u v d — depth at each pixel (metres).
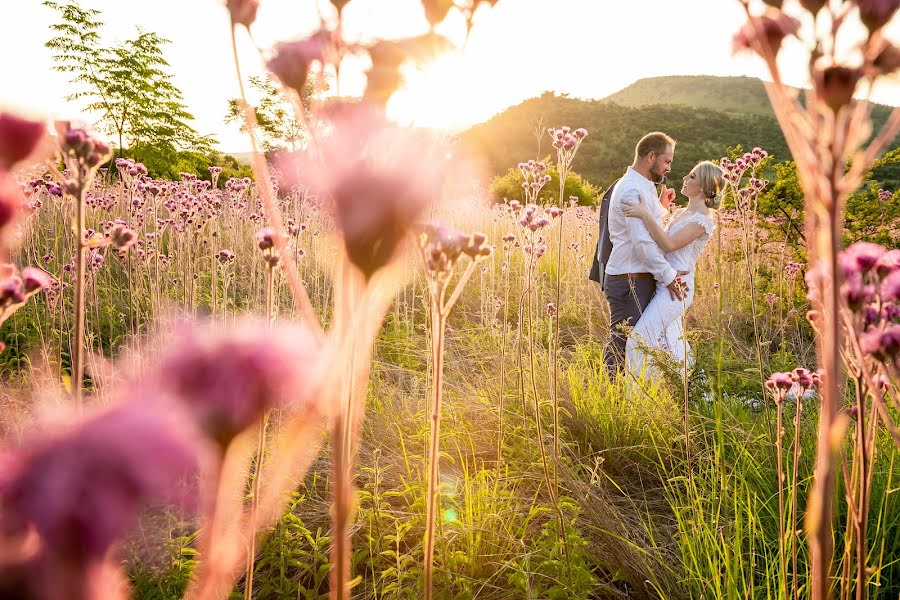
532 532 2.76
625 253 5.06
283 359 0.34
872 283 1.13
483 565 2.54
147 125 26.78
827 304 0.78
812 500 0.85
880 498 2.54
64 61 25.16
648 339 4.88
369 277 0.54
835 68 0.67
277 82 0.62
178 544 2.24
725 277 6.60
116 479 0.22
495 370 4.52
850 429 2.61
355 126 0.53
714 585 2.32
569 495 3.05
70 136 1.12
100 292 5.30
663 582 2.51
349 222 0.52
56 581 0.21
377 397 4.04
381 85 0.56
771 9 0.71
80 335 1.12
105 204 5.54
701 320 5.78
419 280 5.92
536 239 2.75
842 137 0.71
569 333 6.34
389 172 0.52
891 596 2.35
